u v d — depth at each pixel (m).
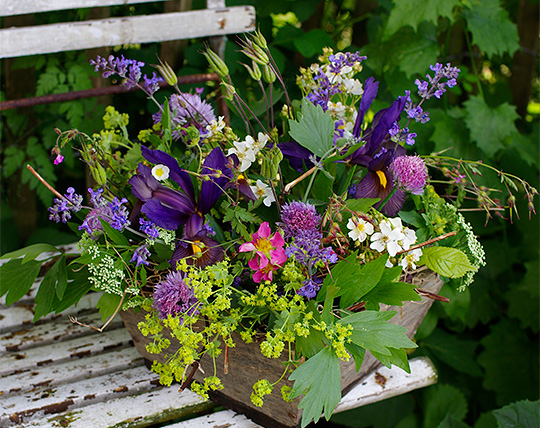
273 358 1.22
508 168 1.89
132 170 1.36
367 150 1.27
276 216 1.29
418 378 1.39
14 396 1.36
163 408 1.34
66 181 2.07
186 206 1.24
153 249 1.31
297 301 1.23
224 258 1.24
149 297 1.28
